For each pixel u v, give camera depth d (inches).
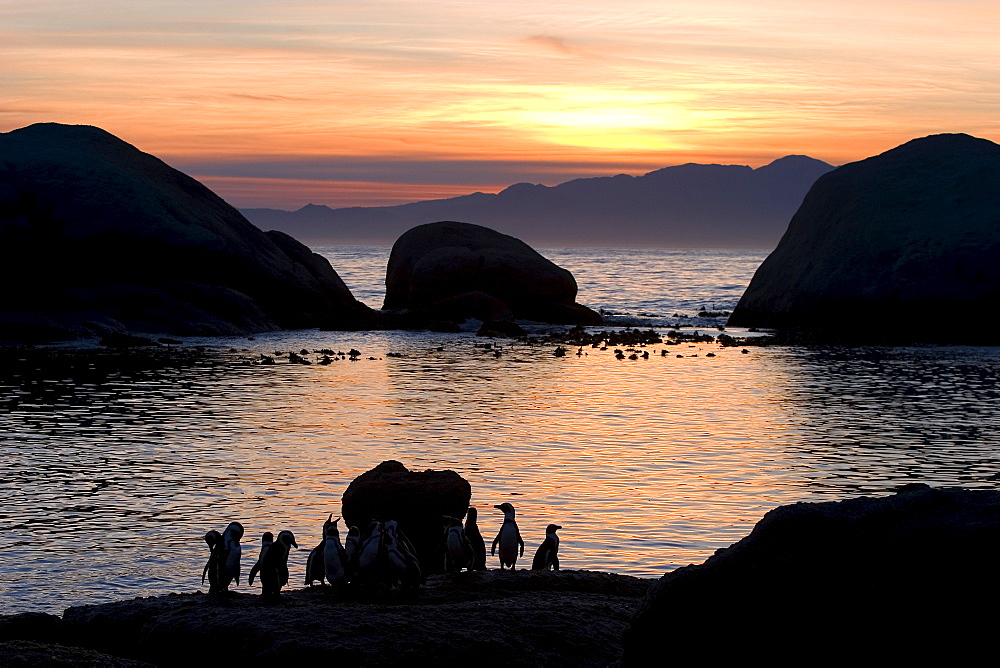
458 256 2733.8
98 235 2299.5
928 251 2390.5
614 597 553.3
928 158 2669.8
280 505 824.9
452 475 673.6
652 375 1665.8
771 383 1576.0
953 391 1497.3
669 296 3983.8
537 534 750.5
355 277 5561.0
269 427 1169.4
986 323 2274.9
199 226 2401.6
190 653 460.1
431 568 644.7
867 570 374.3
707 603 390.9
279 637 453.1
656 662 399.2
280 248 2618.1
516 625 482.6
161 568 669.9
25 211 2301.9
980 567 363.6
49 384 1498.5
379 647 446.6
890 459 1019.9
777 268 2632.9
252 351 1955.0
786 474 946.1
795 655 377.7
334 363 1795.0
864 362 1866.4
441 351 2007.9
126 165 2529.5
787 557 382.6
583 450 1049.5
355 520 653.3
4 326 2055.9
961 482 920.3
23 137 2536.9
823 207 2664.9
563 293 2719.0
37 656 438.9
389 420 1223.5
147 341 2010.3
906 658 365.4
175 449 1037.2
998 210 2437.3
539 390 1487.5
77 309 2204.7
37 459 983.6
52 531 747.4
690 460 1005.2
